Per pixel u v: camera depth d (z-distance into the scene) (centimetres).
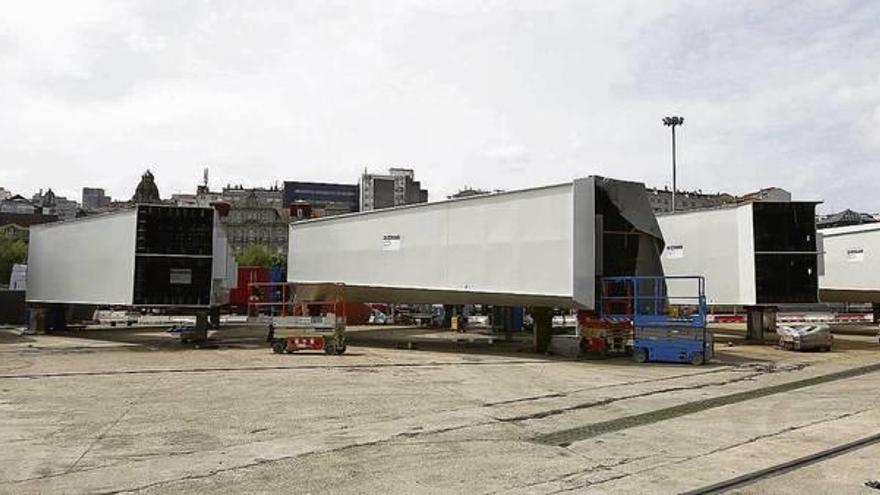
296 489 756
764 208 2958
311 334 2466
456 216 2542
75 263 3045
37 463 871
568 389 1598
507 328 3362
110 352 2486
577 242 2167
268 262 10112
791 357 2419
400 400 1412
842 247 3775
